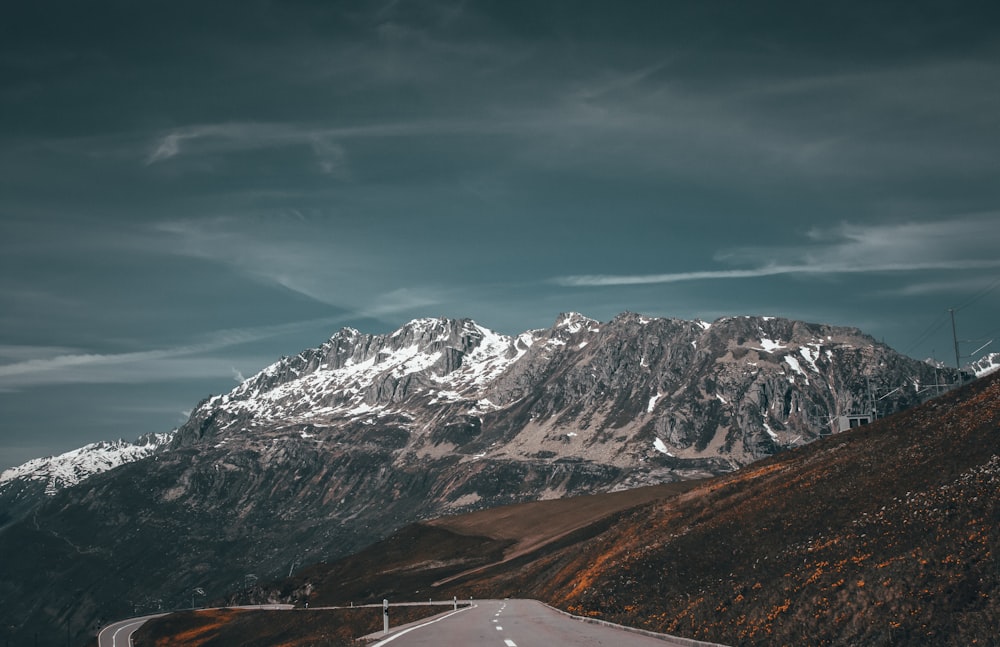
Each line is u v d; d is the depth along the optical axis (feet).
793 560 144.87
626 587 197.26
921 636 77.15
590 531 535.60
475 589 481.05
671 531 248.11
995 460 130.82
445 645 98.07
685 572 190.80
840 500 183.52
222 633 595.47
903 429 254.88
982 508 111.14
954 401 248.93
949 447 180.65
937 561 88.53
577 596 215.51
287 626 537.24
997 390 201.67
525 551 615.57
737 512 219.00
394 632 139.54
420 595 538.47
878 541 124.98
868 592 90.22
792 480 231.71
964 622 75.51
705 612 124.47
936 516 119.03
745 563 176.35
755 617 106.42
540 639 107.34
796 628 93.45
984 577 81.05
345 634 435.53
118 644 635.25
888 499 168.45
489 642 102.27
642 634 119.03
